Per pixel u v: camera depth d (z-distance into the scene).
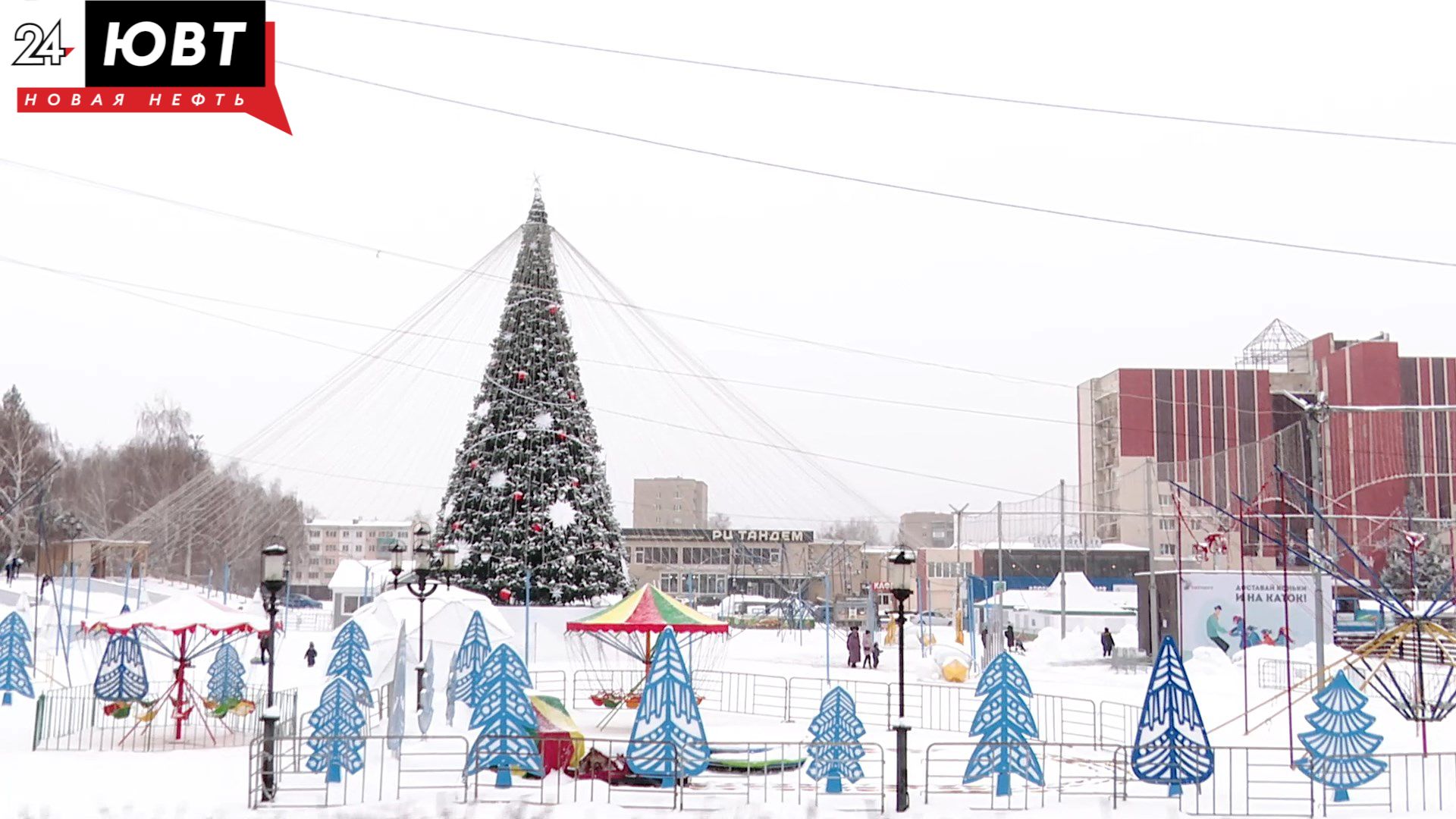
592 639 42.59
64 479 78.69
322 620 65.50
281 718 21.61
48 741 22.91
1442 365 93.75
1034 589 58.25
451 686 26.59
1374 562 74.19
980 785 19.38
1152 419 95.25
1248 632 42.16
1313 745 17.45
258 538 46.59
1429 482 91.88
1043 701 33.09
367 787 17.86
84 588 57.47
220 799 16.86
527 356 46.00
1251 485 51.88
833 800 17.34
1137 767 16.83
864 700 35.00
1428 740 24.81
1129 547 71.62
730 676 40.72
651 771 17.11
